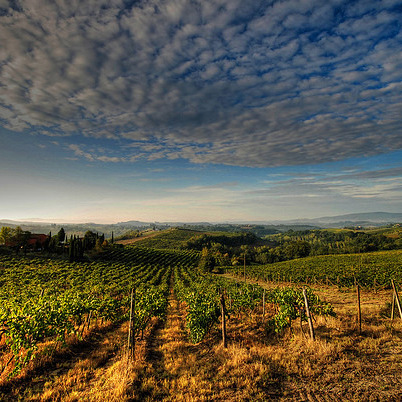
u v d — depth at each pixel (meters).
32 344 9.23
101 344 12.38
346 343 10.05
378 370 7.96
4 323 9.27
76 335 12.43
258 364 8.64
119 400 6.88
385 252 89.56
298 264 77.50
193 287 30.84
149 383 7.94
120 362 9.38
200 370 8.80
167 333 14.43
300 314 12.23
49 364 9.66
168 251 125.06
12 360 9.42
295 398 6.88
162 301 17.27
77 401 7.05
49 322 10.23
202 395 7.11
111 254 89.62
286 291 14.64
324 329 12.39
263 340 12.24
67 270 50.78
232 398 6.98
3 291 27.61
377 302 21.53
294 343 10.86
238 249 152.38
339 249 119.06
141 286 31.48
